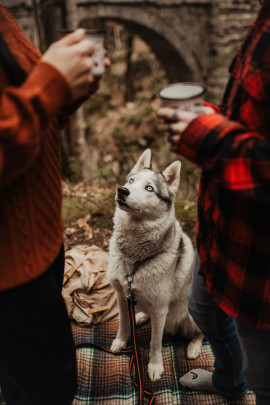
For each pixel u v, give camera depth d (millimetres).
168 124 1135
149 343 2588
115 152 12625
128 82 14922
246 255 1191
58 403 1427
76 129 8742
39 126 928
